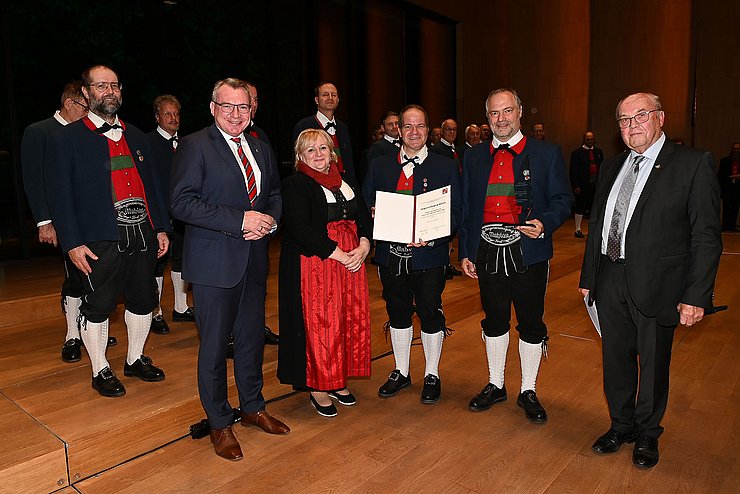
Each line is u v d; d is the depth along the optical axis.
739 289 5.88
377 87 9.20
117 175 2.91
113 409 2.77
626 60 10.94
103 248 2.86
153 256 3.10
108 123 2.90
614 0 10.90
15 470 2.28
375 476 2.54
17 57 5.75
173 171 2.52
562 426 3.00
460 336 4.61
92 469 2.54
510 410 3.20
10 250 5.87
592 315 2.73
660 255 2.40
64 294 3.38
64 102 3.43
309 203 2.94
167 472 2.57
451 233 3.12
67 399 2.88
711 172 2.34
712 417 3.05
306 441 2.87
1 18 5.62
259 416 2.93
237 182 2.55
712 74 10.32
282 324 3.05
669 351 2.54
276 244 7.33
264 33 7.58
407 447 2.79
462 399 3.37
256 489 2.44
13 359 3.43
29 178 3.37
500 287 3.02
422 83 10.16
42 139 3.37
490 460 2.66
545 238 2.92
